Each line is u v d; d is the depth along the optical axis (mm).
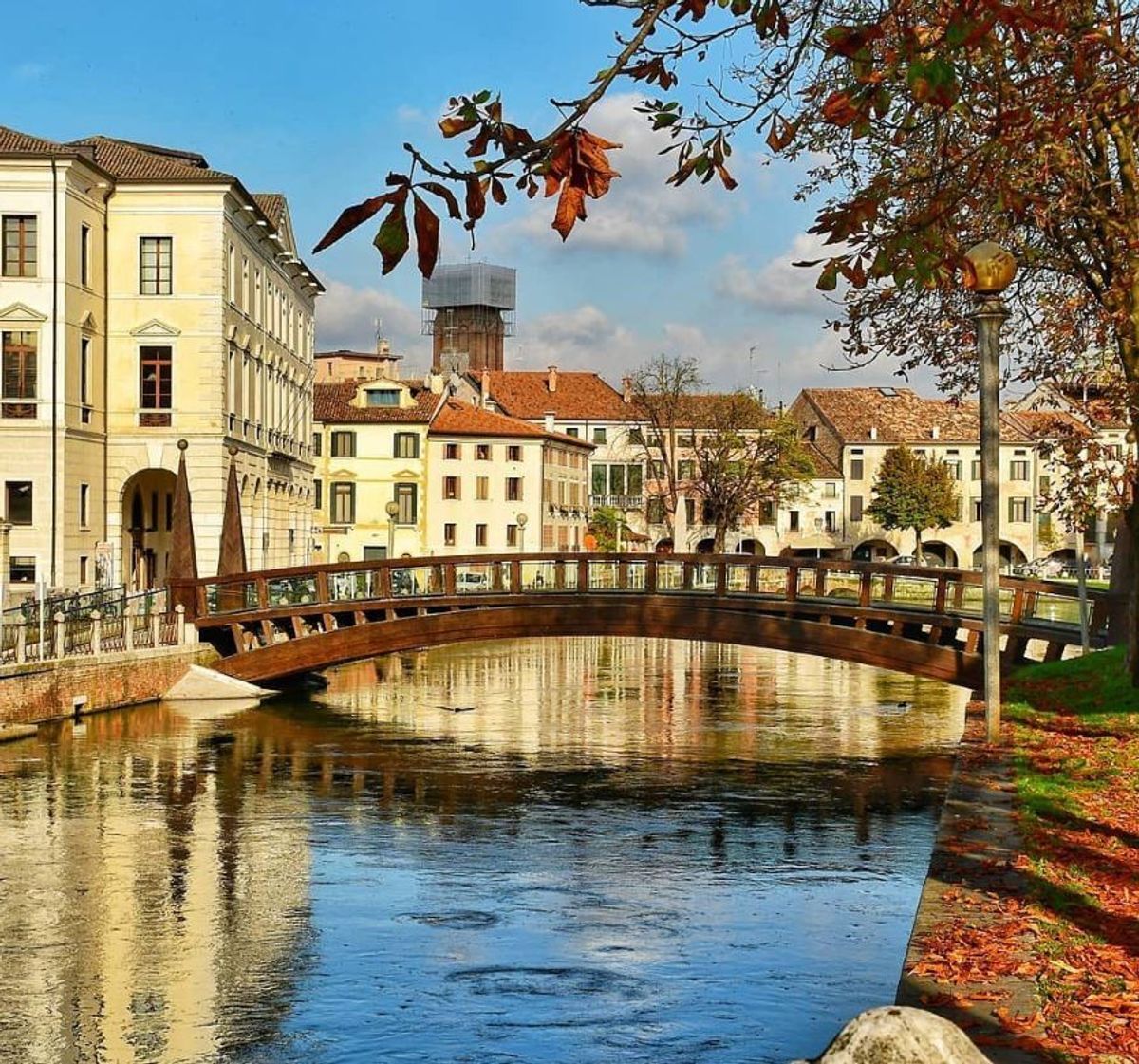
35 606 38000
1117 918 10469
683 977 14109
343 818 23266
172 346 56656
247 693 39969
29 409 51594
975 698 28594
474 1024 12672
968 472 115188
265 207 69125
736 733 34469
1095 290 23672
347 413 97000
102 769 28000
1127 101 15742
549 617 38312
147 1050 12211
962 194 9961
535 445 101250
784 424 99625
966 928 10117
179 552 41062
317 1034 12547
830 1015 12852
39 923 16531
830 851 20766
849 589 39344
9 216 51812
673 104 7578
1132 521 25453
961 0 6656
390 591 39875
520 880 18812
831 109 7680
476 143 6215
